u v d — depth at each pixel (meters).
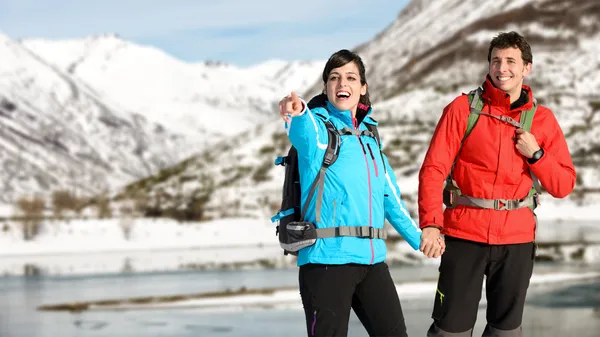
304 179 5.33
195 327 13.91
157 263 43.41
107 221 80.38
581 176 102.94
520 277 5.48
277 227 5.54
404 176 108.25
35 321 16.36
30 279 34.22
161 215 95.62
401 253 36.38
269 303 17.69
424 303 16.19
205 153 154.88
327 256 5.24
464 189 5.50
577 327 12.18
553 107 127.38
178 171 141.50
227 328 13.57
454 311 5.55
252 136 155.38
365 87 5.64
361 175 5.31
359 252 5.26
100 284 29.89
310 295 5.30
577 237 51.44
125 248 69.56
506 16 172.88
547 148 5.55
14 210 98.38
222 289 25.03
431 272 27.27
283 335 12.41
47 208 105.81
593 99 130.38
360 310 5.48
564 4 168.38
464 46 168.12
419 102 140.25
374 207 5.36
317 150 5.26
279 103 5.14
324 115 5.39
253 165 134.12
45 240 71.81
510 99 5.48
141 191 128.50
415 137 125.06
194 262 42.66
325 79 5.54
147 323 14.98
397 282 20.12
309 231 5.24
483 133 5.43
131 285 28.72
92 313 17.62
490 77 5.53
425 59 173.75
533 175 5.47
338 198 5.27
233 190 118.62
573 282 20.55
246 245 66.81
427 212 5.34
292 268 34.81
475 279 5.51
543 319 13.23
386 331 5.36
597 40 153.12
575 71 140.75
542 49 154.00
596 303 15.68
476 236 5.45
